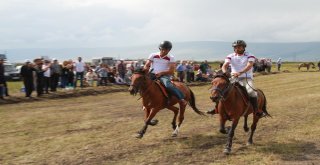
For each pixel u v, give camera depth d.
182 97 11.17
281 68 67.06
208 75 35.38
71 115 16.36
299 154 9.76
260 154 9.71
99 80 28.95
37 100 21.58
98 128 13.27
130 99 23.00
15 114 16.67
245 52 10.02
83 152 9.92
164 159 9.31
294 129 12.84
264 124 13.66
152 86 10.35
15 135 12.20
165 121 14.46
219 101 9.48
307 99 20.66
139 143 10.84
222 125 9.76
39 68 22.47
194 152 9.90
